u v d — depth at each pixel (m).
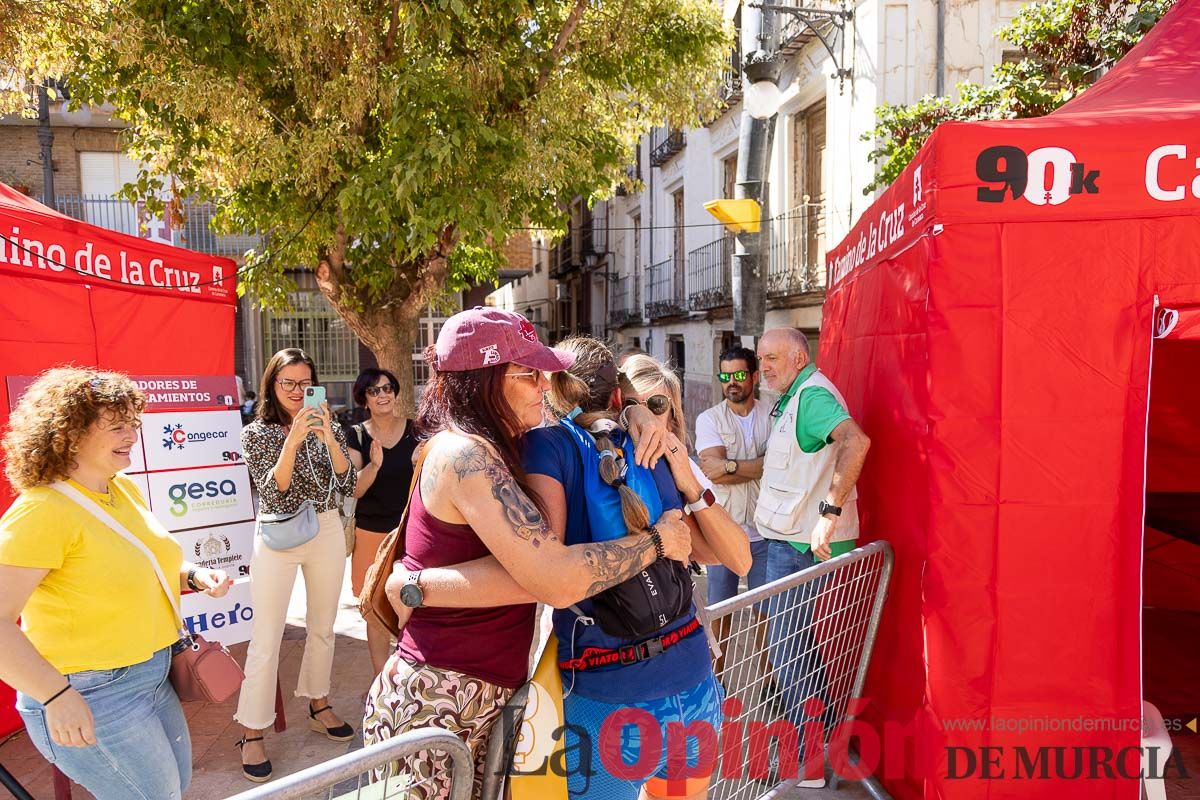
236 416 4.50
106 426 2.16
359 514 4.36
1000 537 2.70
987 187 2.66
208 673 2.36
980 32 8.09
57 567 2.08
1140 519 2.65
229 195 8.14
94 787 2.19
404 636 1.90
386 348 8.04
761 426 4.45
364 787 1.83
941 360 2.73
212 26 6.46
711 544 2.18
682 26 8.19
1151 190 2.60
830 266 5.27
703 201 14.64
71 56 7.08
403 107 6.26
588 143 7.65
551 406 2.11
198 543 4.25
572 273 26.47
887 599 3.21
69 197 15.49
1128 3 6.24
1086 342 2.66
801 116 10.62
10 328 3.69
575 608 1.94
